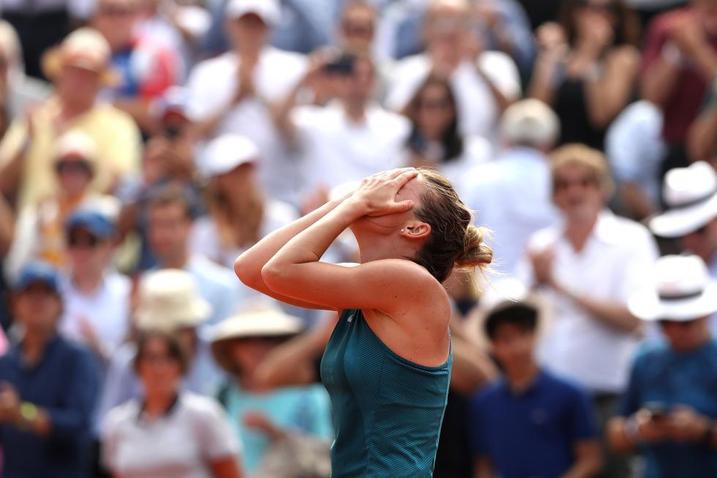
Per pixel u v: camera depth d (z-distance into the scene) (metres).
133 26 43.12
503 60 43.91
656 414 27.36
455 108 38.31
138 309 31.92
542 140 36.97
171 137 37.03
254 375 30.27
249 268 16.30
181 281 31.67
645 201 41.31
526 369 29.28
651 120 41.44
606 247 32.91
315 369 30.19
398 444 15.59
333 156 39.06
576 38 43.41
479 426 29.64
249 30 39.97
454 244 16.02
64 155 36.62
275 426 28.81
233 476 28.11
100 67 39.53
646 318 28.30
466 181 37.19
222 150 35.09
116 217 35.94
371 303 15.57
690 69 40.94
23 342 30.75
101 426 31.42
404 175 16.03
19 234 37.28
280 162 39.44
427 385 15.67
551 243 33.44
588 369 32.28
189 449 27.86
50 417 29.95
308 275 15.45
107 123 39.62
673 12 46.78
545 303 31.61
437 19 42.16
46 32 48.19
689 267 28.09
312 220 16.48
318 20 46.28
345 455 15.88
